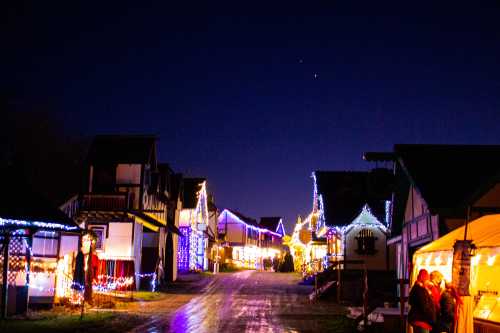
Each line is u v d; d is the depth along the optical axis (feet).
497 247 36.83
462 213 54.90
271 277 146.10
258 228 267.59
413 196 69.15
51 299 66.74
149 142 104.47
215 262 167.22
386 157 77.36
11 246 60.95
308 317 65.51
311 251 167.12
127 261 93.04
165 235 122.42
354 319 61.87
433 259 46.78
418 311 38.37
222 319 63.00
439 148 66.95
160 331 53.21
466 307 39.37
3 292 55.77
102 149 101.50
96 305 72.02
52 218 58.29
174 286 112.68
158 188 112.68
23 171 71.36
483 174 60.70
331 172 129.18
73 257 74.69
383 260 113.39
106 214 94.02
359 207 117.70
